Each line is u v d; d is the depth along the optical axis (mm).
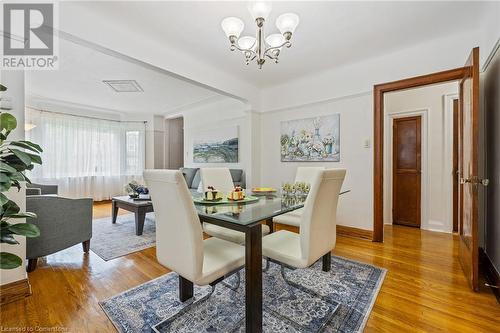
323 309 1595
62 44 2631
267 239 1814
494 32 1938
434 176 3449
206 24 2240
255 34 2410
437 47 2533
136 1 1926
